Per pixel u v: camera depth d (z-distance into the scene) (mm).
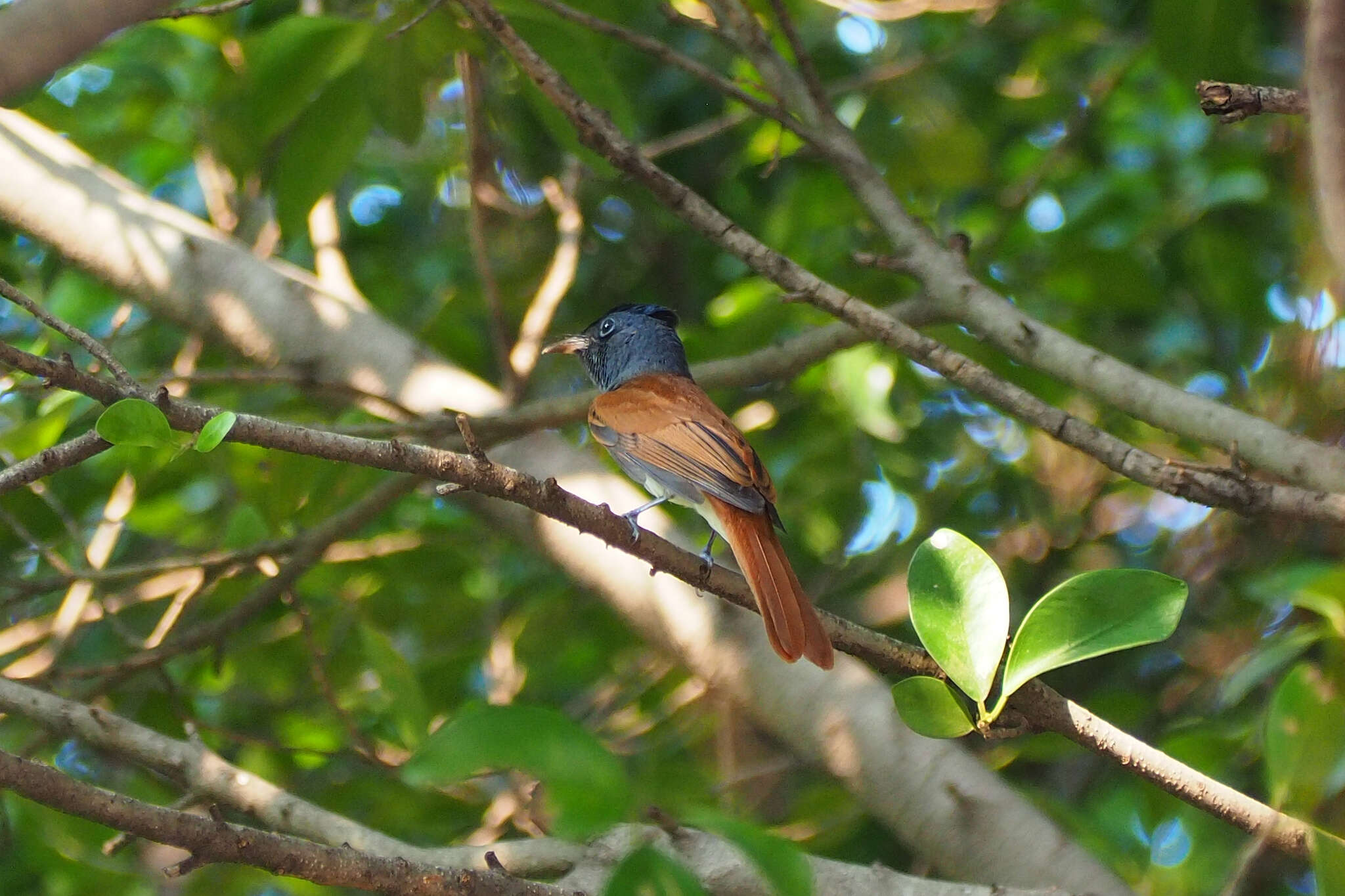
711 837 7066
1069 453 14203
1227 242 12586
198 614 12766
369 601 13172
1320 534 11172
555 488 6602
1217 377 13805
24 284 12492
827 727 8695
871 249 12406
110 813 5062
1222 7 9320
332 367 10484
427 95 10875
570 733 3912
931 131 12492
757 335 12016
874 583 14164
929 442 14680
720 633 9156
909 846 8406
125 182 11211
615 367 11578
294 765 11586
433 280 15047
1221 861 8398
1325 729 5789
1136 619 5695
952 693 5836
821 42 14102
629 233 16062
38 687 9633
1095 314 13586
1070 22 13422
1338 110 4246
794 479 13695
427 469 6273
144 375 10156
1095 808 10445
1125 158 14320
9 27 3387
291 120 9320
